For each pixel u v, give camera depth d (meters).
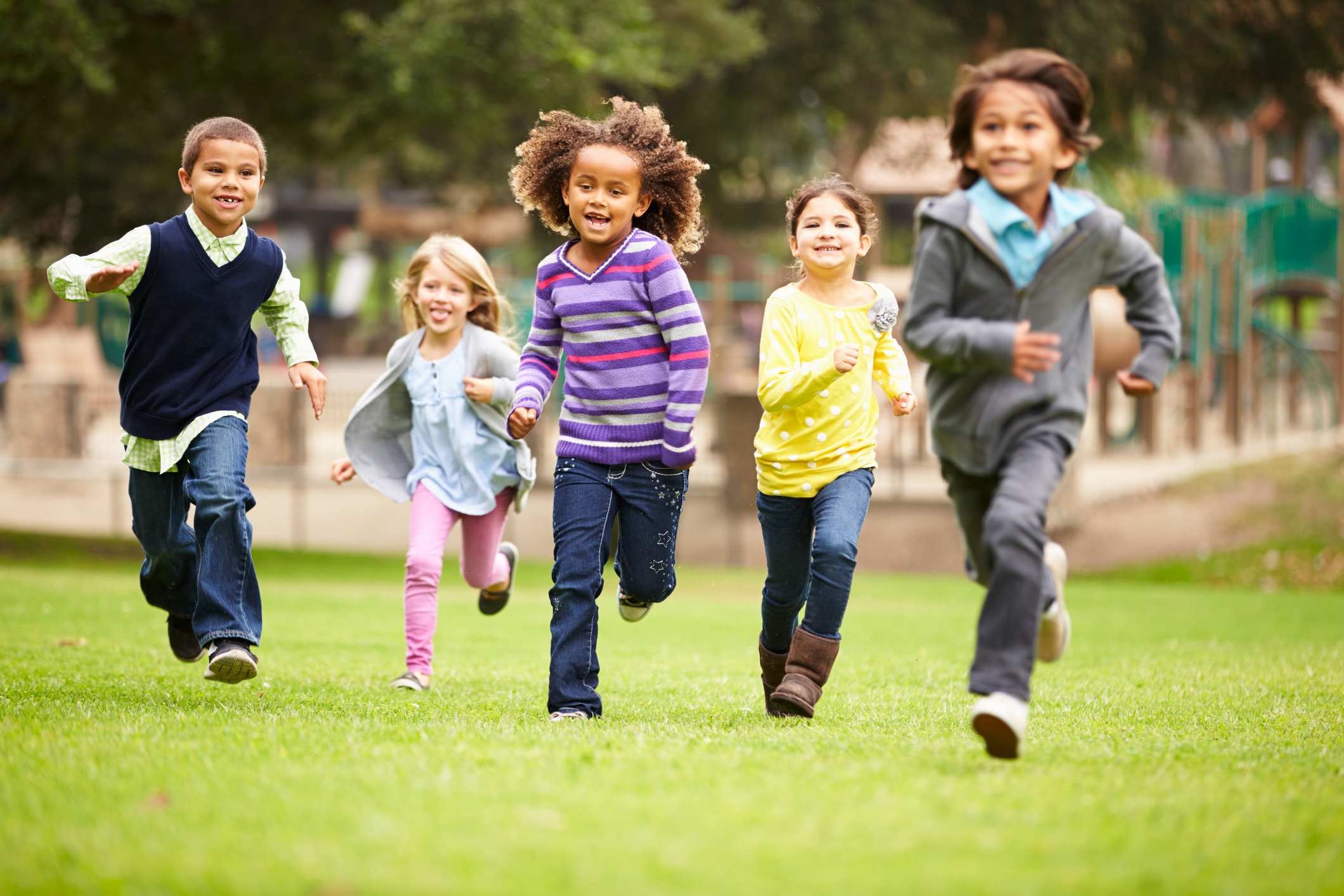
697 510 32.72
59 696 7.80
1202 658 12.27
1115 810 4.75
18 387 34.69
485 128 24.47
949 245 6.09
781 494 7.46
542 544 30.17
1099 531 29.59
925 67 34.28
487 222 57.19
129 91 26.02
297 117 28.48
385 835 4.28
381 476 9.66
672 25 27.88
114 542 27.81
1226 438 37.22
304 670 9.95
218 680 7.37
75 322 44.41
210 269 7.57
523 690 9.09
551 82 23.88
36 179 30.09
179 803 4.72
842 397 7.39
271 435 31.55
